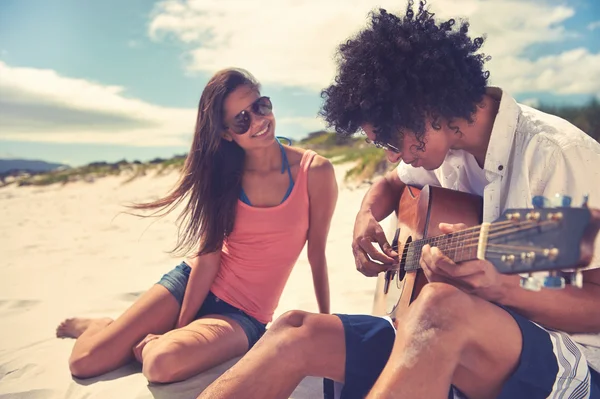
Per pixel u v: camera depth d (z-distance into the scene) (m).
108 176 24.16
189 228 2.78
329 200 2.69
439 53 1.70
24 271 4.94
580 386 1.51
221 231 2.64
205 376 2.38
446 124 1.76
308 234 2.77
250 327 2.59
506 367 1.47
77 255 5.70
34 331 3.25
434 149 1.82
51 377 2.58
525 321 1.49
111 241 6.62
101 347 2.56
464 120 1.76
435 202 2.03
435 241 1.83
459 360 1.42
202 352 2.37
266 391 1.63
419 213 2.13
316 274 2.83
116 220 8.99
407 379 1.38
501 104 1.72
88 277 4.57
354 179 10.55
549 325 1.58
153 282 4.30
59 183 24.39
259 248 2.64
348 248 4.84
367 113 1.79
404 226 2.36
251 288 2.67
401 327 1.46
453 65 1.70
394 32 1.76
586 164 1.59
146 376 2.38
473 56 1.78
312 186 2.65
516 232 1.28
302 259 4.55
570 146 1.61
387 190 2.62
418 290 2.00
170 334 2.45
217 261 2.69
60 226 8.96
